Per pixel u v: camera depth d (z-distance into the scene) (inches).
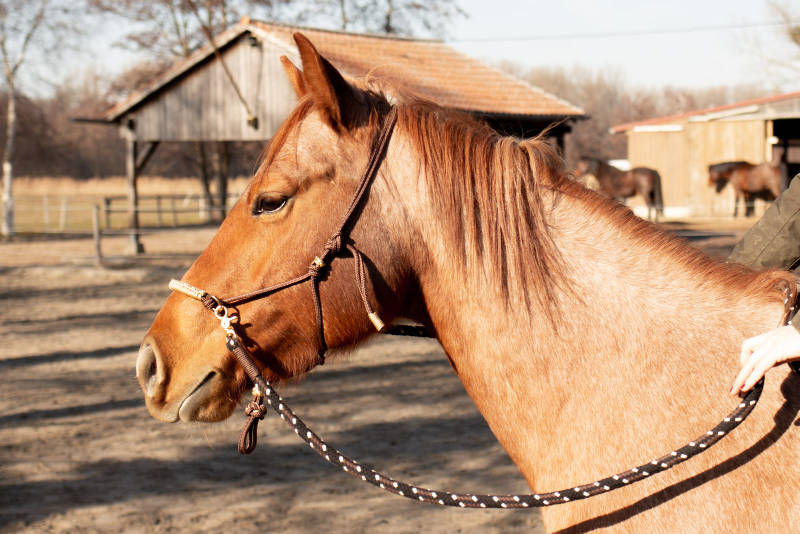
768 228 71.8
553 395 67.4
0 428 221.1
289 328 68.3
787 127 1037.2
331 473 185.5
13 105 896.3
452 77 661.9
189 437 211.9
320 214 67.6
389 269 68.5
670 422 63.2
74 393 259.6
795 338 56.2
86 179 2187.5
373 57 642.2
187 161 1422.2
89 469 187.6
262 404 69.9
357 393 258.7
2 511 162.4
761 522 57.9
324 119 67.9
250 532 151.7
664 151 1000.2
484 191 68.6
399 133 69.8
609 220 70.8
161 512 161.8
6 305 452.4
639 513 61.3
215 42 677.9
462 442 206.5
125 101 708.7
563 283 68.2
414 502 167.9
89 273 581.6
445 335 71.9
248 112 664.4
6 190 895.7
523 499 61.7
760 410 61.8
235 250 69.1
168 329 69.9
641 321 66.8
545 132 75.0
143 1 1082.1
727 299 67.3
